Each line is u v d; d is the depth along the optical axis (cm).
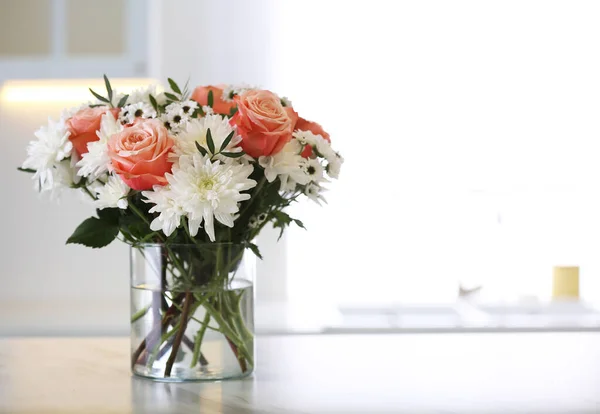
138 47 276
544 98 284
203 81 280
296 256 285
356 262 285
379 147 285
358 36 283
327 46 283
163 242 104
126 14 281
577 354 124
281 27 282
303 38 282
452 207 286
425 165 286
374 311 268
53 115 289
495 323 259
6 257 289
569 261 285
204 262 102
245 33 281
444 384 102
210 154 95
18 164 289
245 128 97
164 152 94
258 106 98
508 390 99
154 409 89
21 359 120
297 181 100
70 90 286
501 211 286
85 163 98
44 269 289
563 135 284
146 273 104
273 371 111
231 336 104
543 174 285
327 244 285
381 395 96
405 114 285
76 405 91
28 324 245
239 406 90
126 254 290
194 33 279
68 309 269
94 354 124
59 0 279
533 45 283
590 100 283
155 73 278
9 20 281
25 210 289
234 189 92
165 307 103
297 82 283
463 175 286
